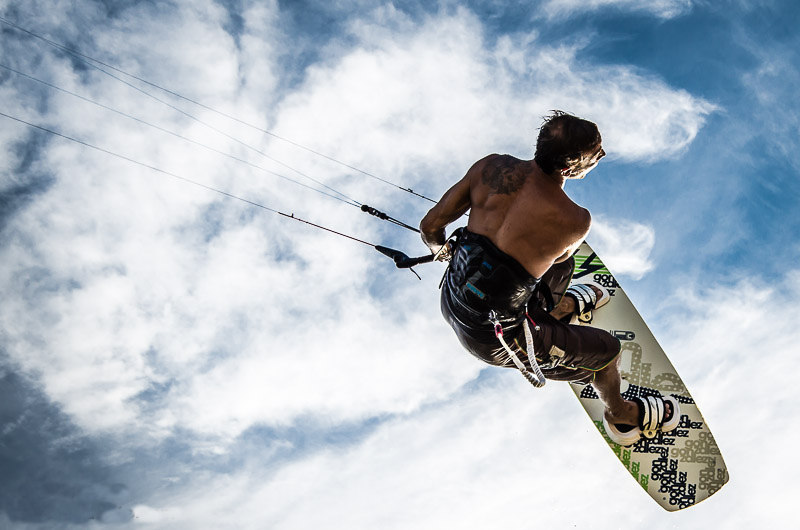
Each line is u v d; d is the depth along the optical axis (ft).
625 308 16.06
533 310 10.72
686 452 14.99
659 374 15.51
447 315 10.30
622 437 15.19
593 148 9.17
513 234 9.26
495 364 10.51
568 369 11.44
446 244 10.51
